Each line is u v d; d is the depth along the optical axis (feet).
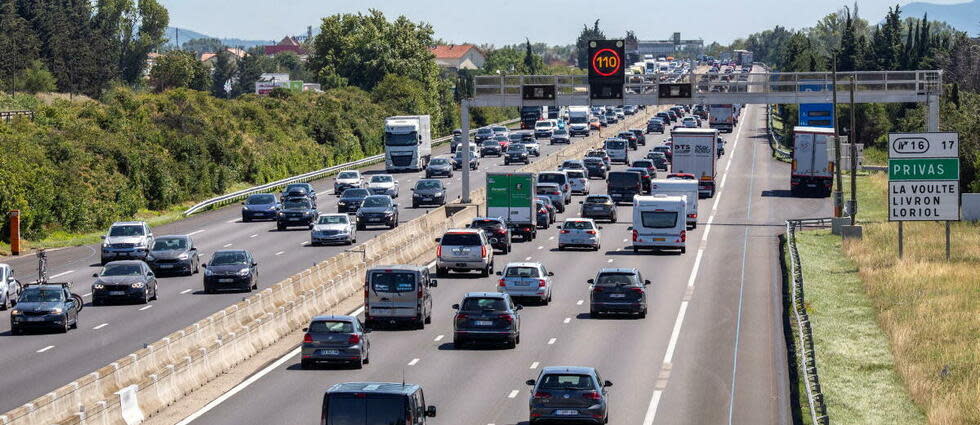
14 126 478.18
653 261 352.28
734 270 333.42
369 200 432.66
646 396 184.03
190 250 327.06
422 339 232.53
